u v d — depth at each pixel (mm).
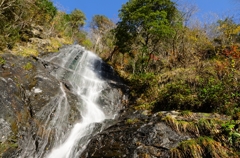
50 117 7289
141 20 13227
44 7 14586
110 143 5527
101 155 5242
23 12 12516
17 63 8914
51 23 16875
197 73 8539
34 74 8805
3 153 5637
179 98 7207
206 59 11289
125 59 18703
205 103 6523
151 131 5375
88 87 11312
